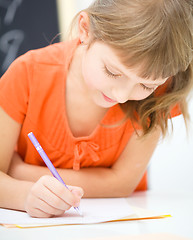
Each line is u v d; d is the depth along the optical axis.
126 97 0.71
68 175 0.92
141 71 0.68
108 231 0.61
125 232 0.60
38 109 0.92
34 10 1.69
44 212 0.69
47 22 1.70
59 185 0.70
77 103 0.93
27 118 0.92
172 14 0.67
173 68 0.69
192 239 0.56
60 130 0.94
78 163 0.93
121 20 0.68
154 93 0.90
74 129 0.95
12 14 1.68
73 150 0.94
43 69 0.92
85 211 0.75
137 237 0.57
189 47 0.70
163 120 0.93
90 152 0.94
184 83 0.89
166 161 1.90
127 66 0.68
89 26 0.76
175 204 0.85
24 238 0.56
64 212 0.73
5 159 0.90
